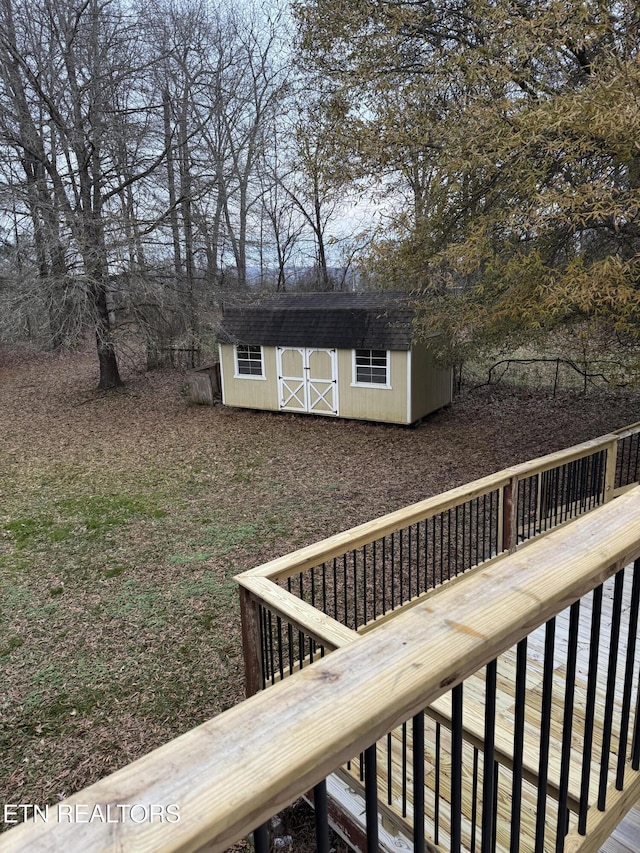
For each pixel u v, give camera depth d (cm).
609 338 847
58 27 1330
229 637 477
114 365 1545
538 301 580
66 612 523
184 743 61
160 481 886
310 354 1234
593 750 214
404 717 72
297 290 2359
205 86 1617
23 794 335
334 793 255
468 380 1452
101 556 637
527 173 539
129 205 1362
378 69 732
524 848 195
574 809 189
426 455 961
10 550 658
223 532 689
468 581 93
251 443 1088
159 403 1416
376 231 702
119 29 1327
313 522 707
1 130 1239
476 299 690
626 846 181
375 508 744
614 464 521
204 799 55
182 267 1443
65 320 1245
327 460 965
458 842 95
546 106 504
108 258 1254
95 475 923
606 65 516
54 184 1300
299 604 241
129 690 419
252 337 1291
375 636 79
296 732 63
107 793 54
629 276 530
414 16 696
